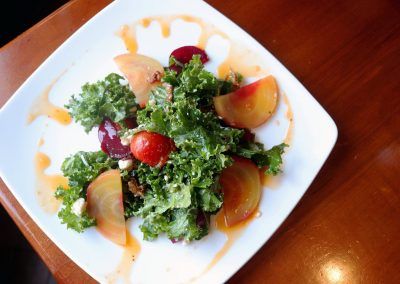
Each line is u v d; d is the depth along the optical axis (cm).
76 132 27
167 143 24
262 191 25
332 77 27
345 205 25
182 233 24
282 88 26
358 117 27
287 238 25
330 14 28
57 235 25
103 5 29
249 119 26
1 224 35
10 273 34
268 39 28
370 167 26
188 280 24
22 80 28
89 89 26
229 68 27
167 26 28
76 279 25
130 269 25
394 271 24
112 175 25
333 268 25
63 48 27
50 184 26
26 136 27
